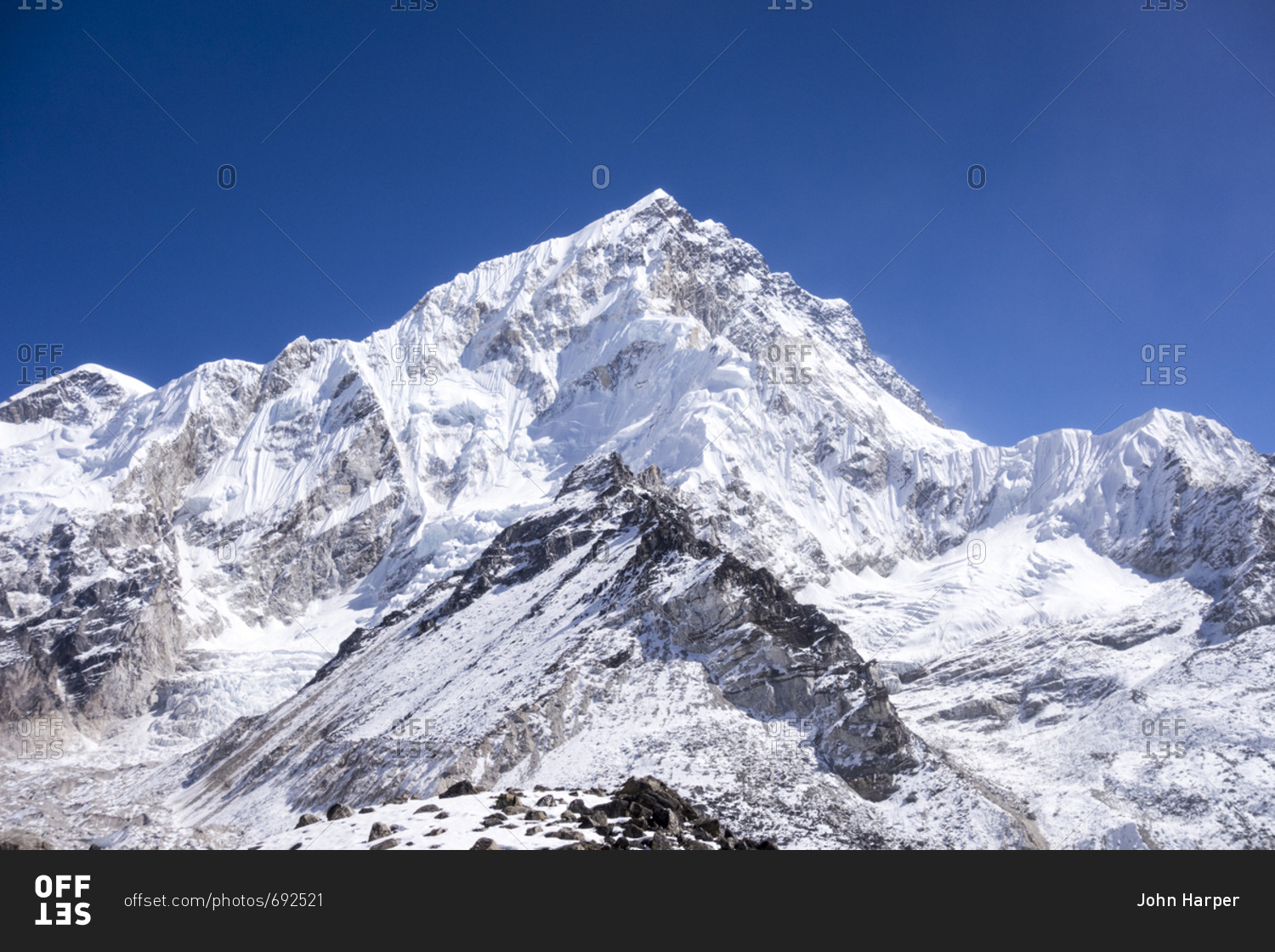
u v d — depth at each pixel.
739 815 97.38
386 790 117.69
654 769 103.81
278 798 144.25
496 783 106.94
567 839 28.39
